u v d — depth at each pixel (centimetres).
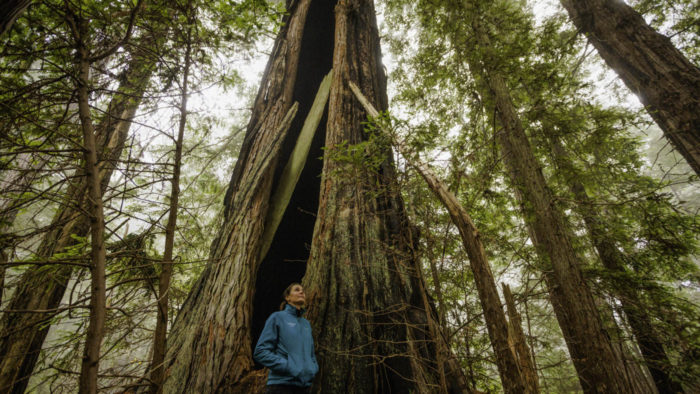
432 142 259
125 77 218
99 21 196
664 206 355
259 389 245
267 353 200
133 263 195
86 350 115
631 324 357
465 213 186
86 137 137
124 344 232
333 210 343
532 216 405
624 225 426
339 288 286
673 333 321
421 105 525
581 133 411
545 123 409
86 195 138
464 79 471
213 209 682
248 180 417
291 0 627
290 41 568
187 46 218
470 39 457
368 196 346
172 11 220
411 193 285
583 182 428
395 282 289
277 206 423
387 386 236
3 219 162
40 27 160
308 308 280
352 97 453
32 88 144
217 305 307
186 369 267
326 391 232
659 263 401
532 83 410
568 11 545
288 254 584
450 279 278
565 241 309
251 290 326
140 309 171
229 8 232
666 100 383
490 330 148
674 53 402
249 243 356
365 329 260
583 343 264
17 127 150
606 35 460
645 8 510
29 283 187
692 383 301
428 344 256
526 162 359
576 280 286
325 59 789
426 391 220
